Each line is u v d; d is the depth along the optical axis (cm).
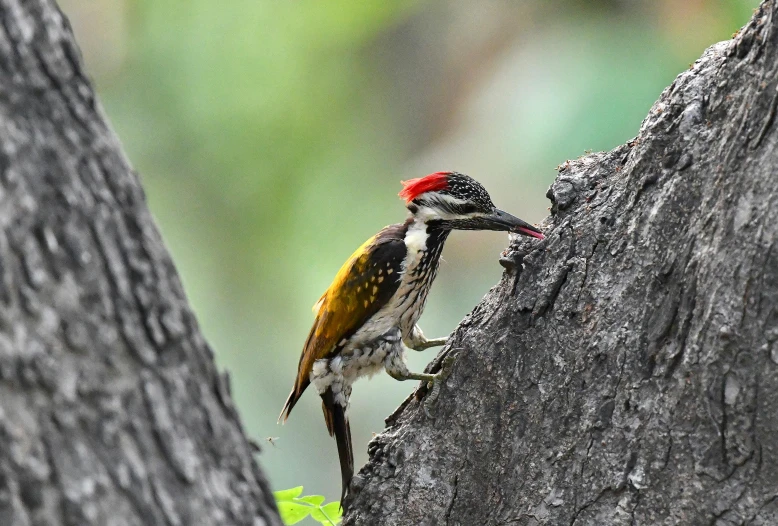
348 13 2498
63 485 514
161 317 565
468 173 2369
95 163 561
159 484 541
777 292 734
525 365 908
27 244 526
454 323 2416
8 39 545
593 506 848
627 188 873
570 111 2206
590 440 852
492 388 930
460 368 957
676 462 801
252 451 611
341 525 980
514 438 906
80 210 546
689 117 827
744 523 772
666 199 826
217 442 573
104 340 542
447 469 947
